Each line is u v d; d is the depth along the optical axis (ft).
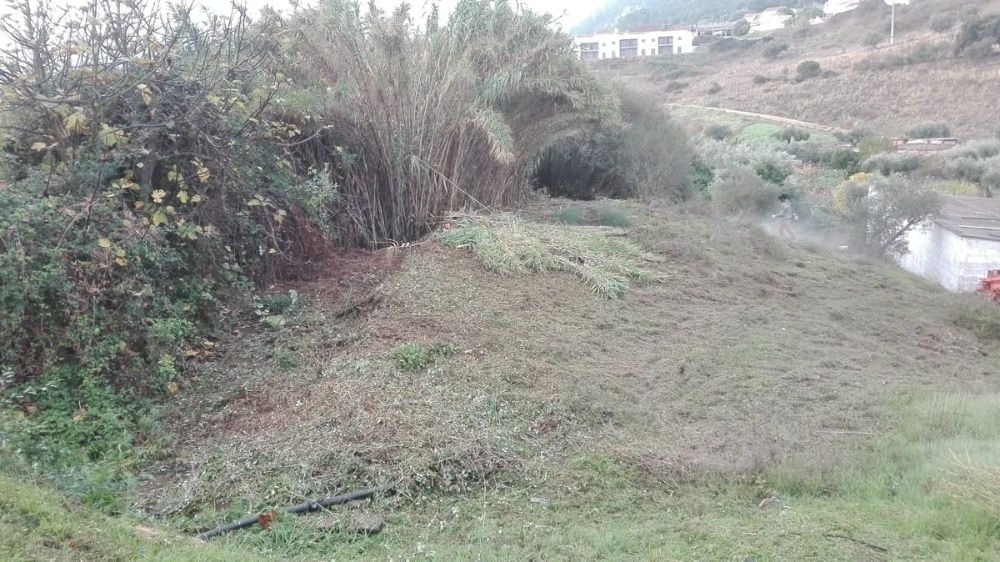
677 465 15.99
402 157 30.45
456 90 31.24
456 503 14.06
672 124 52.65
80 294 17.28
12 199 17.57
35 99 17.98
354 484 14.24
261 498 13.70
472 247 29.19
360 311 23.43
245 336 21.97
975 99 125.18
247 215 24.72
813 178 91.86
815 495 15.25
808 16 214.90
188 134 22.13
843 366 25.32
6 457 13.20
